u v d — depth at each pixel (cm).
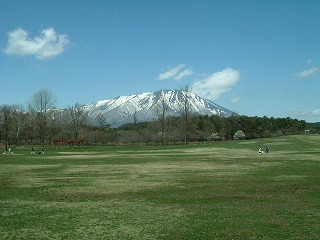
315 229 1511
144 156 6750
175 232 1503
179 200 2255
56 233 1502
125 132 14988
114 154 7588
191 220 1697
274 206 1998
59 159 6166
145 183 3050
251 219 1697
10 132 12544
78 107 15200
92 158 6353
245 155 6712
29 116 13762
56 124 14675
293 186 2731
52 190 2730
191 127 14975
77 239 1416
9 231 1537
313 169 3941
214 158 6003
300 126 18175
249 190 2592
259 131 16162
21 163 5328
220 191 2575
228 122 16700
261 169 4066
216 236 1438
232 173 3712
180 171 3994
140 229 1554
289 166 4356
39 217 1792
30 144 14325
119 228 1572
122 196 2441
